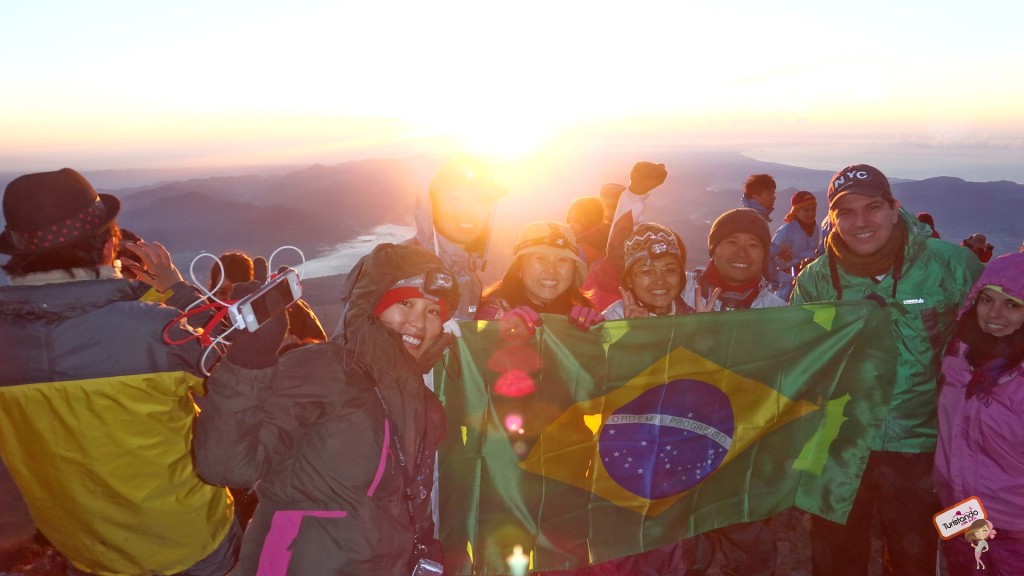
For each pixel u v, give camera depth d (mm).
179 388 2404
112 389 2299
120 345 2312
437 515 3043
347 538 2260
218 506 2633
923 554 3490
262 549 2303
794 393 3451
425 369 2613
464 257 3312
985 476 3152
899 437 3480
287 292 2076
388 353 2344
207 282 2975
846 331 3420
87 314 2314
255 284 2146
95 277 2426
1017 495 3102
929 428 3480
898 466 3490
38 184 2309
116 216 2506
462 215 3188
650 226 3420
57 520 2494
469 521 3156
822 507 3574
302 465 2260
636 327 3207
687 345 3277
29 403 2299
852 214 3391
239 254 4203
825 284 3645
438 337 2588
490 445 3139
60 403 2293
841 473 3543
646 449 3336
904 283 3416
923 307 3402
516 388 3113
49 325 2283
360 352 2318
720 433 3422
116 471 2363
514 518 3213
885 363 3443
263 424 2172
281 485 2277
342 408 2250
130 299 2422
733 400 3404
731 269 3537
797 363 3422
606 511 3344
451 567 3170
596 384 3215
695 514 3484
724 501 3514
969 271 3410
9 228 2322
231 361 2035
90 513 2418
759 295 3641
